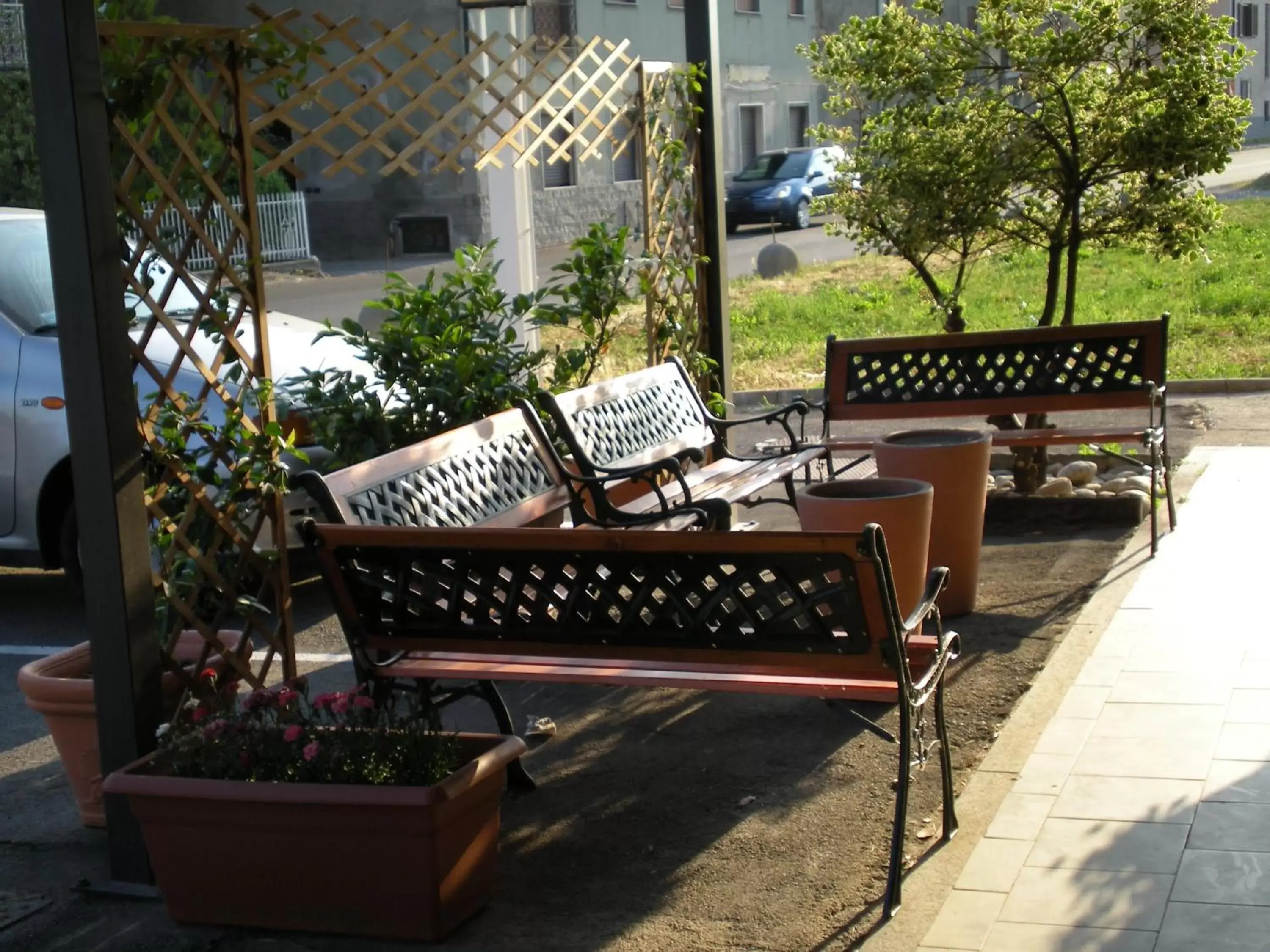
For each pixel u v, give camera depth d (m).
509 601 4.13
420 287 6.88
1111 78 8.07
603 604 4.02
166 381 4.37
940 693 4.06
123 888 4.13
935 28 8.26
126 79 4.12
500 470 5.68
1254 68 61.81
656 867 4.11
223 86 4.58
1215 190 32.41
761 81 37.78
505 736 3.94
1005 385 7.74
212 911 3.87
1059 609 6.12
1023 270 19.72
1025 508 7.62
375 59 5.66
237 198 4.68
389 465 4.97
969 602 6.16
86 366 3.90
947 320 8.49
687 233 7.83
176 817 3.78
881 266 21.58
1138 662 5.38
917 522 5.18
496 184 9.55
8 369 6.97
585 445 6.50
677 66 7.68
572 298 8.68
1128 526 7.43
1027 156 8.02
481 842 3.85
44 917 4.05
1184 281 17.94
